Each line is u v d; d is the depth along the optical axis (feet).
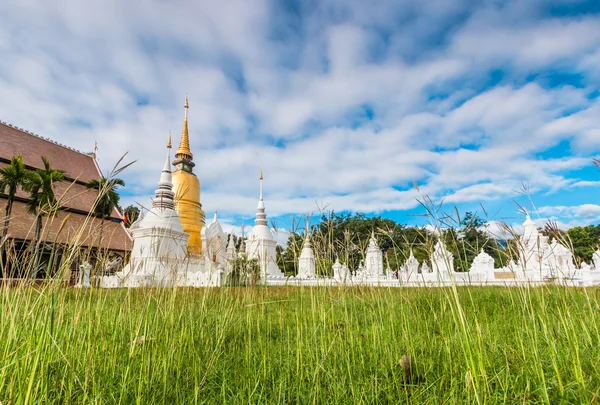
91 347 10.64
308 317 17.38
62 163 122.62
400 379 10.36
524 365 9.68
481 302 22.21
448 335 12.79
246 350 12.55
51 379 9.61
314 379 9.76
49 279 8.72
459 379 9.70
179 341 12.03
